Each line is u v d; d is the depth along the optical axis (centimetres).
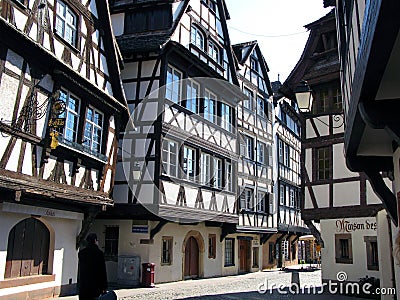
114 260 1596
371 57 384
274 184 2520
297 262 3147
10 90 888
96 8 1278
